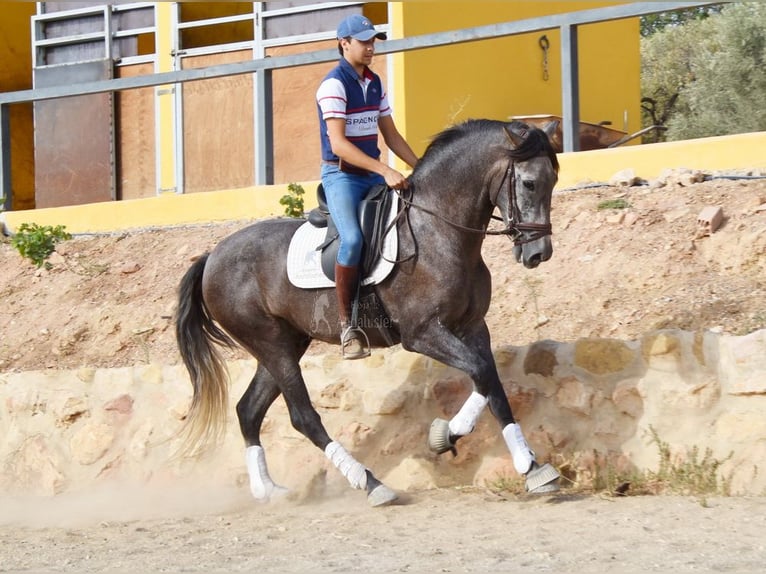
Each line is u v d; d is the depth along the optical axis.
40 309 13.98
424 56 16.50
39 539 9.19
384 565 7.11
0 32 22.08
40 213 16.41
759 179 11.70
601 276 11.01
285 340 9.88
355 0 16.91
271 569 7.22
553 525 8.00
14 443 11.93
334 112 9.05
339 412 10.51
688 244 11.02
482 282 8.98
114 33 19.31
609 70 20.00
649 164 12.55
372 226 9.10
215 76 15.26
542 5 18.73
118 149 18.98
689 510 8.12
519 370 9.84
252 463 10.03
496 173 8.58
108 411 11.50
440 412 10.05
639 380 9.32
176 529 9.22
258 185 14.86
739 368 8.88
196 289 10.25
